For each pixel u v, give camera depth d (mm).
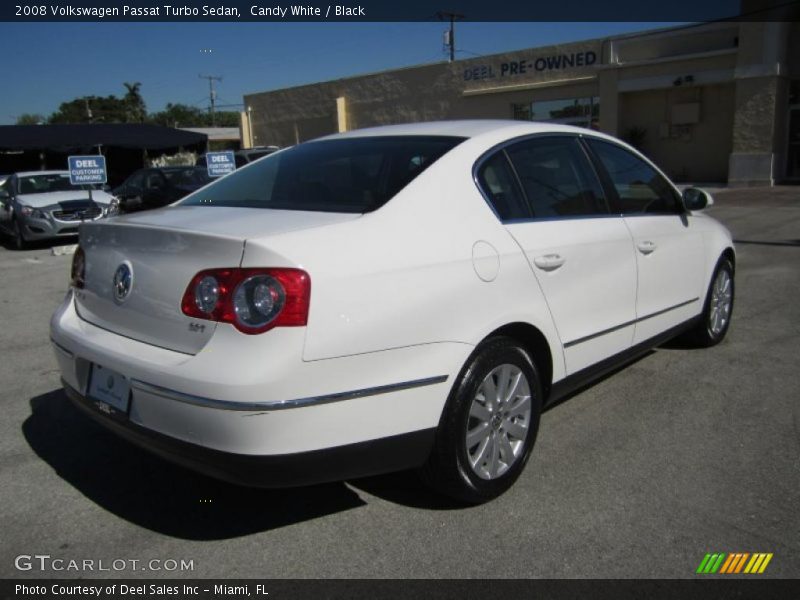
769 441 3791
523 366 3297
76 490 3422
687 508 3148
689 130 21828
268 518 3154
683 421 4070
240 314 2543
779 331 5773
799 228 11477
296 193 3393
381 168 3338
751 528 2986
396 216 2965
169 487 3449
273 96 34656
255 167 4004
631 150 4484
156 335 2844
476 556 2834
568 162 3893
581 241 3654
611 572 2715
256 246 2568
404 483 3453
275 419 2500
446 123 3906
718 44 20250
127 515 3195
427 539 2959
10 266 11055
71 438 4027
